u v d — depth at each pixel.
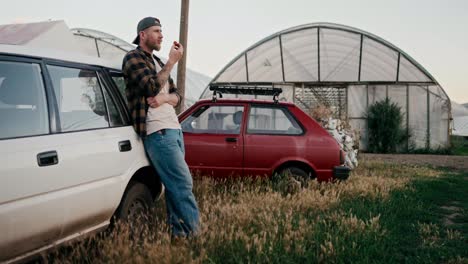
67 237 3.31
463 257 4.38
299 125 7.06
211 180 6.74
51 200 3.03
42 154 3.01
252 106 7.19
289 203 5.77
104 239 3.82
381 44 19.55
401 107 20.09
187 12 9.27
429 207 6.77
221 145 6.93
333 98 21.30
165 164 4.13
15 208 2.76
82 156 3.37
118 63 4.53
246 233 4.42
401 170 11.31
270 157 6.88
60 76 3.51
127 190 4.09
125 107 4.24
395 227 5.26
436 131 19.75
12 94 3.04
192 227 4.20
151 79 3.97
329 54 20.56
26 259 2.96
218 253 3.97
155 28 4.26
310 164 6.87
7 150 2.80
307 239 4.46
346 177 6.89
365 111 20.44
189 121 7.16
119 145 3.87
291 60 20.95
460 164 14.48
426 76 19.69
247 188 6.58
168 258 3.49
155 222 4.32
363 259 4.02
